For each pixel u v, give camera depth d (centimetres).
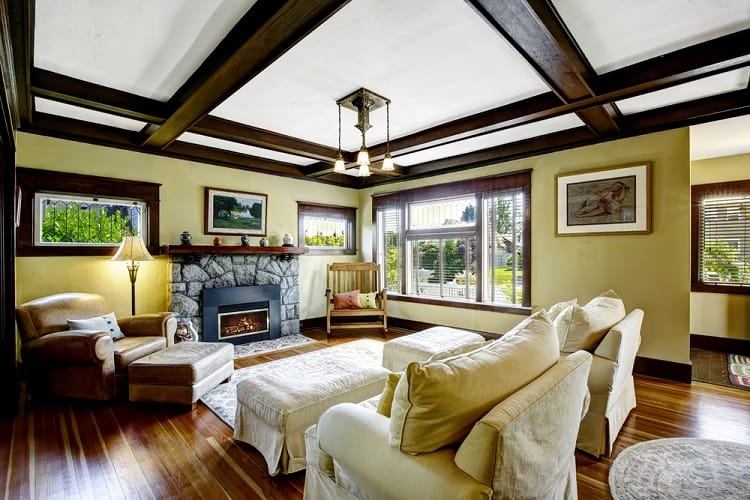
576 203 382
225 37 209
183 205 430
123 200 394
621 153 355
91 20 194
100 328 316
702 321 459
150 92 282
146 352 317
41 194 345
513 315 432
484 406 114
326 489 154
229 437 236
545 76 231
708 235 457
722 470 199
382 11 187
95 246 372
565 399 134
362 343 467
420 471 110
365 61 238
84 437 234
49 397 291
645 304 344
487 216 462
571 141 377
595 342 229
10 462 206
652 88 246
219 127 343
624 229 352
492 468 99
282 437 195
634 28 202
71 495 179
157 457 213
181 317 411
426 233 530
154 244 406
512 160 432
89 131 358
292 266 521
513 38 190
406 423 114
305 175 538
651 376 341
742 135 363
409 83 270
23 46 196
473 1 162
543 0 176
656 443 226
